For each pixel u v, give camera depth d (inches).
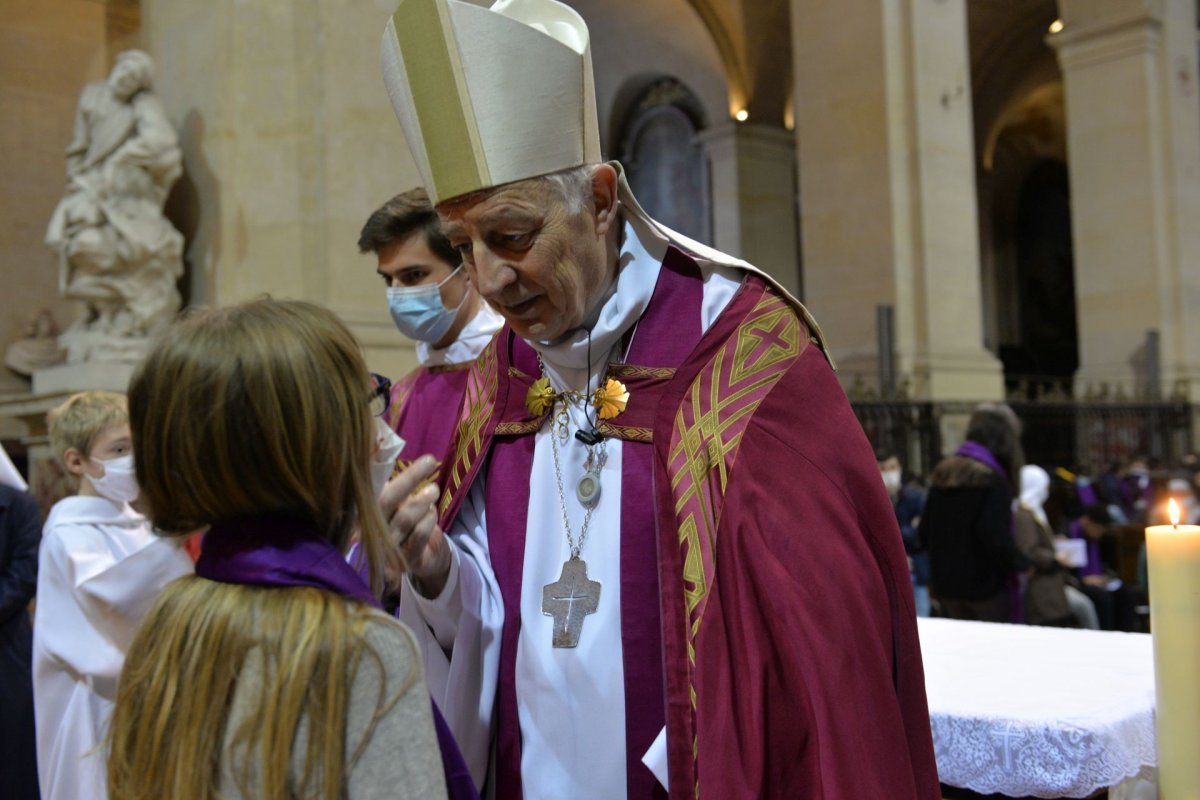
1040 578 176.7
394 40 55.9
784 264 648.4
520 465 65.2
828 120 378.0
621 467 60.4
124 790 40.5
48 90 256.2
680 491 56.4
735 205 634.8
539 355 66.5
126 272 206.1
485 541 66.1
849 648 50.6
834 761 47.9
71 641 95.3
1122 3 529.7
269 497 41.9
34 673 98.6
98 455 101.2
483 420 67.4
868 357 359.3
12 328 246.2
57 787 94.3
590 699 58.1
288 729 37.7
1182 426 491.2
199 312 44.8
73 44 260.5
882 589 54.1
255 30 212.5
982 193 874.1
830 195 376.8
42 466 216.8
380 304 218.5
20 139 251.6
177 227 218.7
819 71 381.1
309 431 41.7
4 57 250.8
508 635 62.2
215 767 39.3
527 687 60.4
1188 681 62.4
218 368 41.4
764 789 49.3
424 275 88.9
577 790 58.0
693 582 54.5
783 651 50.4
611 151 706.2
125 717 41.6
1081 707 67.9
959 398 360.8
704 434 56.8
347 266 214.7
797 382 57.1
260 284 208.2
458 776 45.1
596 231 57.6
